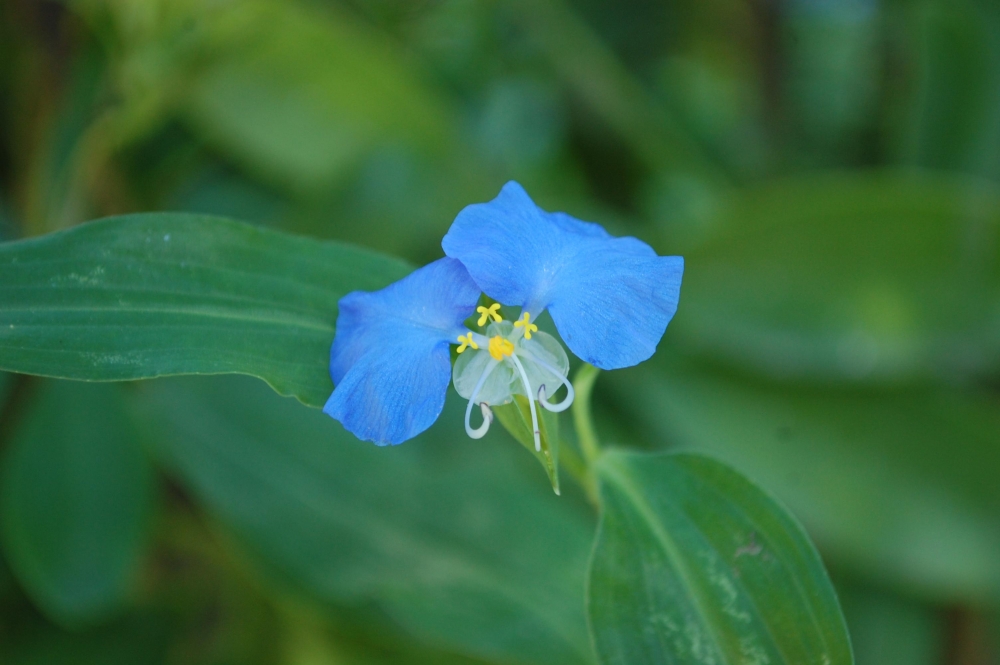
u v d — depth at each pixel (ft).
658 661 0.57
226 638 0.71
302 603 0.68
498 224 0.56
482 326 0.57
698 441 0.78
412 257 0.77
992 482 0.76
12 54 0.73
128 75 0.72
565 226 0.56
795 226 0.77
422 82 0.78
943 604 0.77
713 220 0.78
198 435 0.69
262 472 0.69
